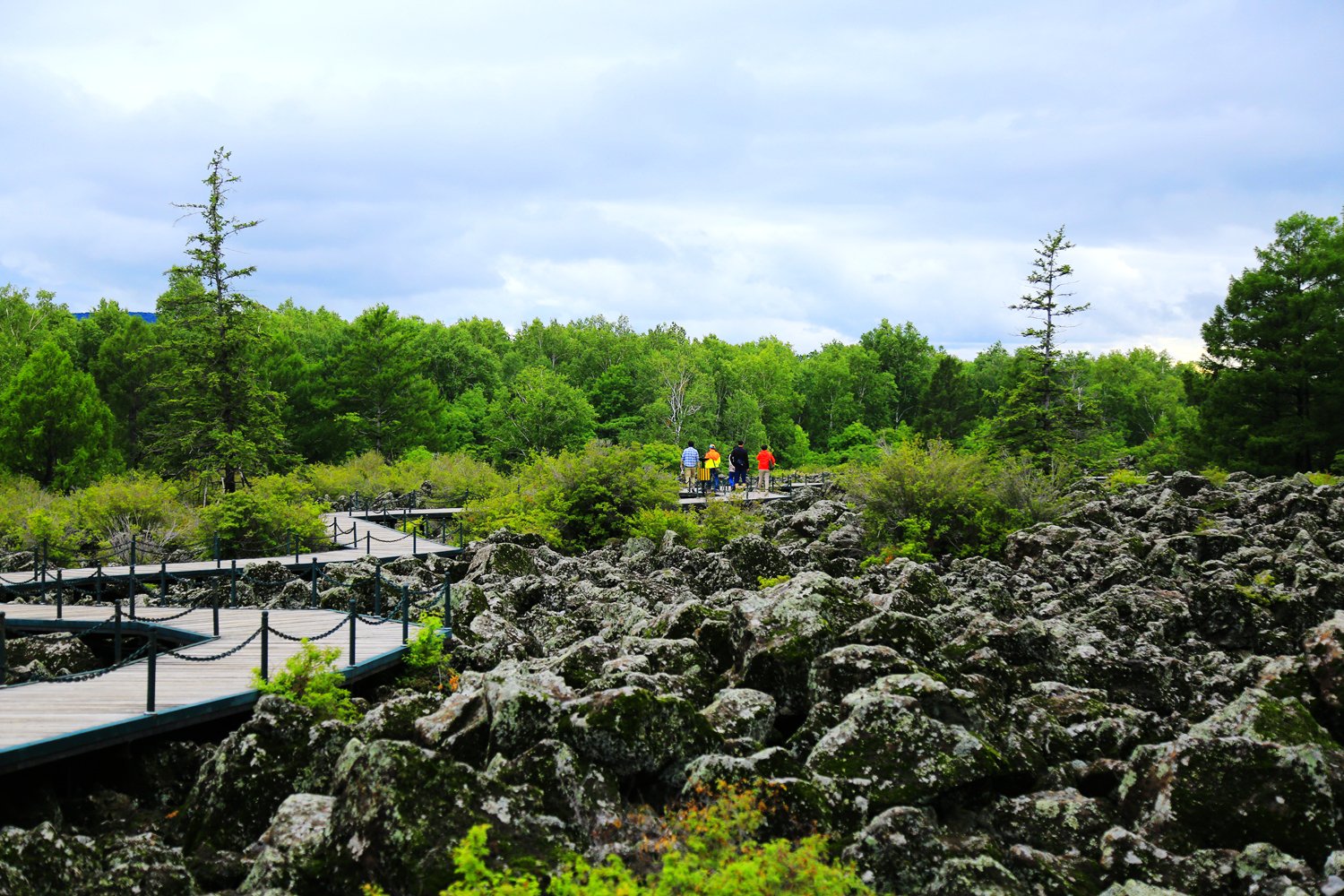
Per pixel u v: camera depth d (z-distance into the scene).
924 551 28.58
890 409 129.88
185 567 25.19
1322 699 11.59
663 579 23.28
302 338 105.00
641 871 7.95
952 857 8.39
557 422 87.69
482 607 19.89
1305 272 55.09
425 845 7.99
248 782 10.44
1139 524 28.97
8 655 16.69
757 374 112.38
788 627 13.12
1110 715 11.83
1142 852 8.68
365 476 52.62
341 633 17.73
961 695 10.86
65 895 8.51
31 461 48.06
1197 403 59.06
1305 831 8.96
